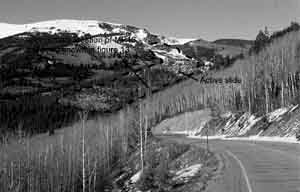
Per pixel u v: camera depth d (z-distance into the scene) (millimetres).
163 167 34844
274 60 97688
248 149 40781
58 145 102625
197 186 22719
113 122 111875
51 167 86062
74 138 101062
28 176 82875
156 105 155375
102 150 84938
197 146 50750
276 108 75938
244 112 88438
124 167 67938
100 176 69375
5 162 84812
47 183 81750
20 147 103938
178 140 75562
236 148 43219
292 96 74312
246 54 155875
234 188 18984
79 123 124125
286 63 90812
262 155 32750
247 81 101562
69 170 80188
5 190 76938
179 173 33094
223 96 113062
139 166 58094
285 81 82875
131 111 105500
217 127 95625
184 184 26641
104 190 60469
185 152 47594
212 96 128125
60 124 151750
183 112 142000
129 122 93812
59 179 82125
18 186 77250
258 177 21094
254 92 90875
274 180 19750
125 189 49594
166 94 162875
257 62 117000
